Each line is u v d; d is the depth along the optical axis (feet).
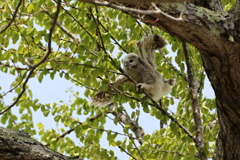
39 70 35.55
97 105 39.45
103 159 37.76
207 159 34.63
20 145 24.14
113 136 36.81
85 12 34.14
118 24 41.11
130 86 34.53
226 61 26.48
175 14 25.35
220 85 27.68
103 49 33.76
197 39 26.18
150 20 25.82
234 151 29.07
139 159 38.19
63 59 33.53
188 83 38.19
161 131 38.06
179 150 36.47
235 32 26.04
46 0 34.55
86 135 38.93
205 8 26.61
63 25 39.04
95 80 34.17
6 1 31.24
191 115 38.60
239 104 27.43
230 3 40.81
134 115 37.22
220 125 29.45
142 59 36.06
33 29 33.06
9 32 33.83
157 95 37.01
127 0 18.78
